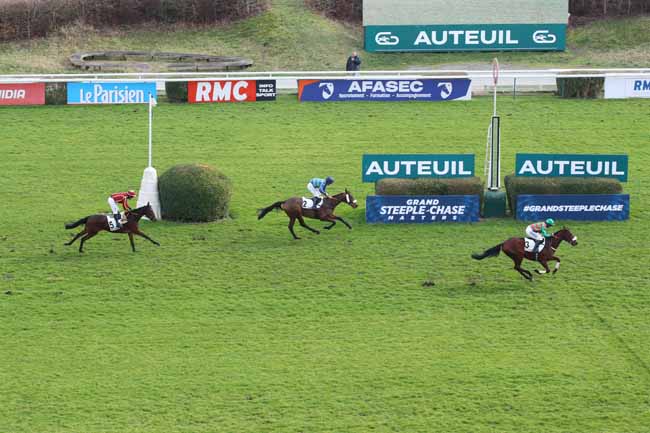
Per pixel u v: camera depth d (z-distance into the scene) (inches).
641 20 2755.9
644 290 1280.8
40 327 1193.4
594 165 1528.1
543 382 1065.5
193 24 2797.7
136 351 1138.7
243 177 1704.0
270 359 1119.6
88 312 1232.8
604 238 1451.8
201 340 1165.1
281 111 2054.6
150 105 1539.1
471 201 1512.1
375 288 1296.8
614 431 977.5
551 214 1519.4
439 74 2247.8
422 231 1485.0
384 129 1931.6
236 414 1010.1
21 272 1343.5
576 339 1155.9
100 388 1059.9
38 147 1844.2
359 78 2112.5
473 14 2600.9
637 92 2128.4
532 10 2598.4
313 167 1743.4
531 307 1237.7
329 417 1002.7
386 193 1512.1
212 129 1941.4
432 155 1524.4
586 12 2842.0
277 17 2792.8
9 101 2090.3
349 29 2807.6
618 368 1092.5
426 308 1238.9
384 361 1112.2
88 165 1760.6
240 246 1435.8
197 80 2102.6
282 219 1544.0
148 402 1032.8
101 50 2650.1
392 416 1005.2
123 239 1464.1
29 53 2603.3
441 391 1050.1
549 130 1913.1
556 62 2554.1
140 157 1800.0
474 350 1133.1
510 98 2146.9
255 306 1249.4
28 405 1027.9
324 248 1425.9
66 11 2753.4
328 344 1152.8
